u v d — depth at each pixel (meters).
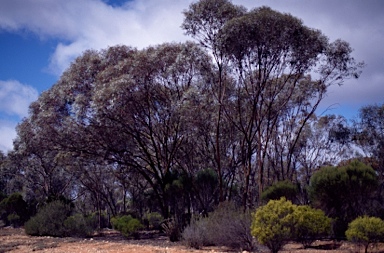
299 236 16.75
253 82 29.08
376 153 33.44
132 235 27.38
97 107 26.44
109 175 41.88
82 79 29.94
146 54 27.77
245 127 31.61
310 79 33.59
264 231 15.55
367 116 34.34
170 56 28.19
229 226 18.50
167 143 31.70
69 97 29.25
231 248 18.80
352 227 15.88
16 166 44.84
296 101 35.22
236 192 33.81
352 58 27.98
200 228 20.00
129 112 28.34
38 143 30.06
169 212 32.16
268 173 35.28
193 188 29.28
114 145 30.55
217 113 29.58
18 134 30.78
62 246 20.73
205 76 28.34
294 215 15.93
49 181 44.16
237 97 30.52
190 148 33.84
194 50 26.55
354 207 19.89
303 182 39.62
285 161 39.47
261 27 23.95
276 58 25.81
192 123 28.72
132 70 27.30
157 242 23.78
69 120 28.50
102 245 20.94
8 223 44.78
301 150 39.44
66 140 29.73
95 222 31.80
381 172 32.50
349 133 36.59
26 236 28.61
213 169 32.41
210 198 29.77
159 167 30.64
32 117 30.42
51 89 30.09
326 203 20.28
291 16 24.44
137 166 31.34
